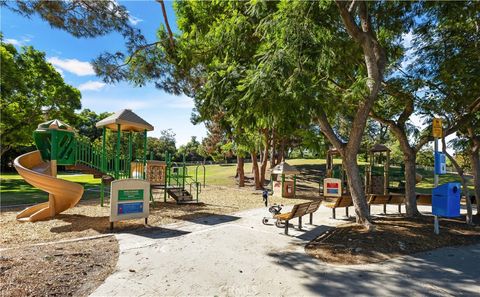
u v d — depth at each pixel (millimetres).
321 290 4102
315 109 6277
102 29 8203
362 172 23609
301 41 6801
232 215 10062
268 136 21109
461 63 8820
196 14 10945
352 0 7430
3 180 26469
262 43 8570
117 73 9516
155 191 17625
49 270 4535
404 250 5957
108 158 12438
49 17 7328
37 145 10727
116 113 11789
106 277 4422
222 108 8586
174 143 75312
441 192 7207
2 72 18469
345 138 21703
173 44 9930
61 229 7711
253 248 6047
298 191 19891
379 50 8258
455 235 7277
